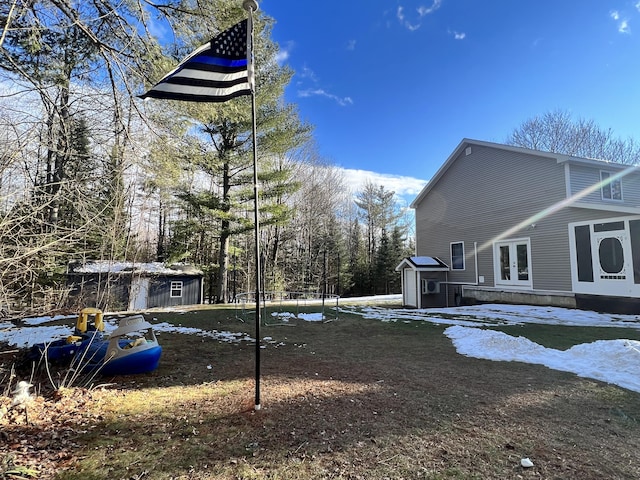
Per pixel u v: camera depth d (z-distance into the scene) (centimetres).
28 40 509
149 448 270
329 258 2769
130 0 584
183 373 483
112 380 451
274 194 1648
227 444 275
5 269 430
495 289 1371
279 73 1478
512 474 229
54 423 316
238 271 2169
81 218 552
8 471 223
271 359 561
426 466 239
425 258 1619
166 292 1908
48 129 521
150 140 653
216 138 1515
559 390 400
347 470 235
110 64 612
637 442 276
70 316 990
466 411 340
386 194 3678
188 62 396
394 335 768
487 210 1434
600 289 1056
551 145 2550
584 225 1103
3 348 625
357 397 381
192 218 1733
